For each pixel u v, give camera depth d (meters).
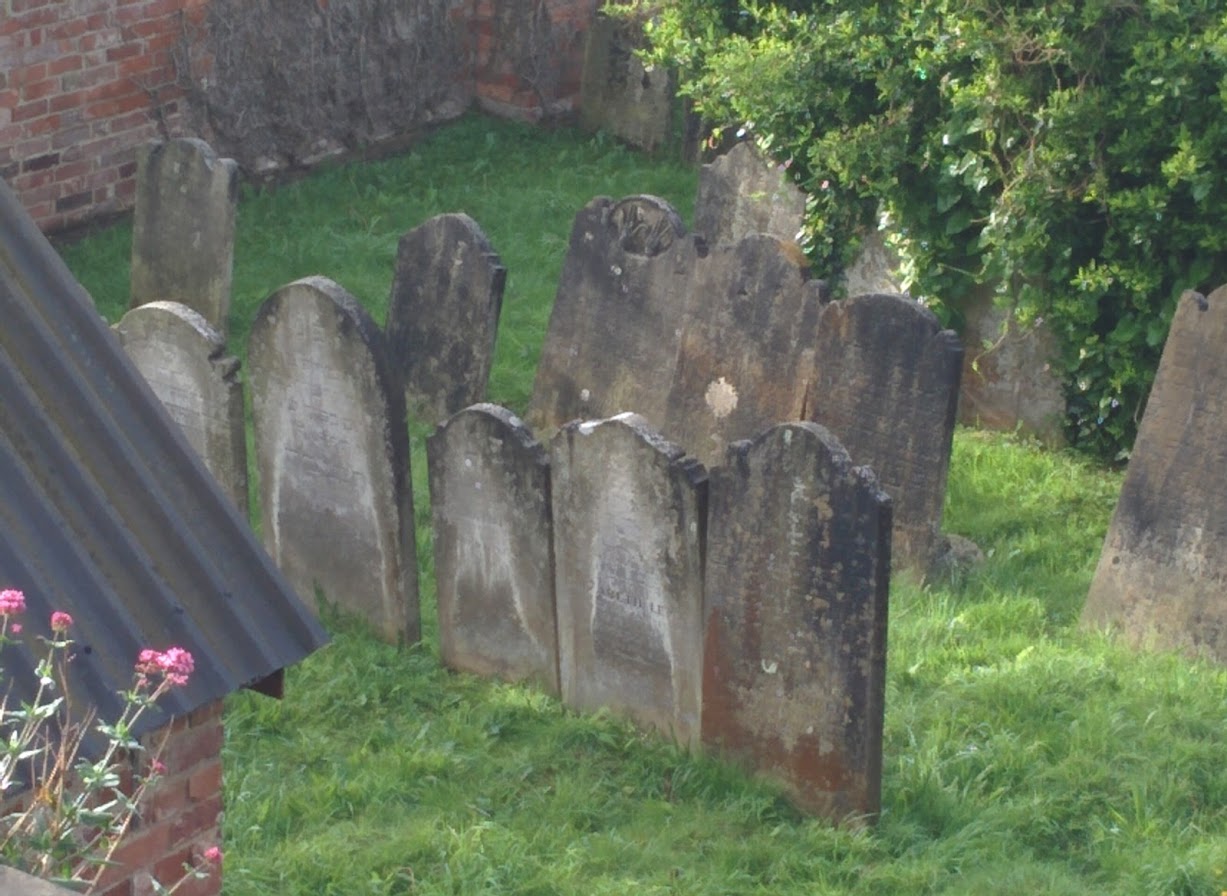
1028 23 10.38
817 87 11.45
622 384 11.02
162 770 4.23
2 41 13.27
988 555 9.78
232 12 14.73
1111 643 8.82
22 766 3.97
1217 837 7.07
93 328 4.68
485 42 16.69
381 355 8.63
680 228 10.71
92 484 4.40
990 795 7.42
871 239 11.80
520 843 7.04
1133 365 10.67
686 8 12.77
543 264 13.83
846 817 7.41
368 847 7.01
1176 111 10.15
